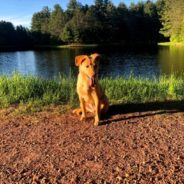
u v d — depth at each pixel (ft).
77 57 5.09
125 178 3.56
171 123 5.07
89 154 4.09
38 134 4.74
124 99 6.29
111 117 5.35
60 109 5.76
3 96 6.29
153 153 4.09
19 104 6.05
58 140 4.51
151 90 6.69
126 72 26.27
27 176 3.64
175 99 6.32
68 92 6.48
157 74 24.45
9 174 3.69
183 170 3.70
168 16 65.31
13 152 4.20
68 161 3.93
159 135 4.63
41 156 4.07
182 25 60.49
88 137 4.58
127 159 3.95
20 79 7.10
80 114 5.46
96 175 3.62
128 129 4.85
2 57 46.14
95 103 5.04
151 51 47.42
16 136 4.69
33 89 6.56
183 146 4.28
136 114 5.47
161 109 5.71
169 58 35.81
